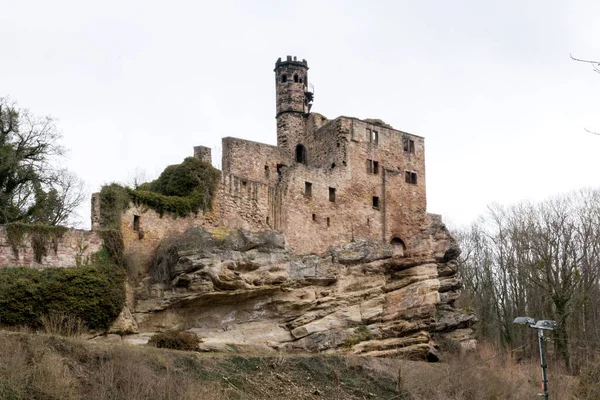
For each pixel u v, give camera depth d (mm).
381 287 55500
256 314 48969
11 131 55625
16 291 40250
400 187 62125
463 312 59281
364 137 61094
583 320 63500
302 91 65688
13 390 30391
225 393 36062
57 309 41219
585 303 64750
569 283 63156
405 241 61031
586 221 70750
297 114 64812
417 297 55656
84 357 34625
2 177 53938
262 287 48688
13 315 39781
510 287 72875
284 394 39188
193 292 45875
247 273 48594
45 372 31891
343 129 59938
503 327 72188
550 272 64062
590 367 53438
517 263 70375
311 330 50031
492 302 75062
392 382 44781
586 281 63969
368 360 46844
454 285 60875
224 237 48344
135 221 47469
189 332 45281
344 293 53344
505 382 48594
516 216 87125
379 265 55938
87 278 42906
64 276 42219
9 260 41781
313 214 56031
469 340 58125
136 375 34000
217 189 51625
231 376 38812
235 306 48281
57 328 40531
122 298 44062
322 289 52469
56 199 60344
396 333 53844
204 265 46250
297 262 51469
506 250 75188
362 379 44188
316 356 45188
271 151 62094
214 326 47250
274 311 49688
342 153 59438
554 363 59062
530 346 65812
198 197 50344
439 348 55500
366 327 52781
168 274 46375
